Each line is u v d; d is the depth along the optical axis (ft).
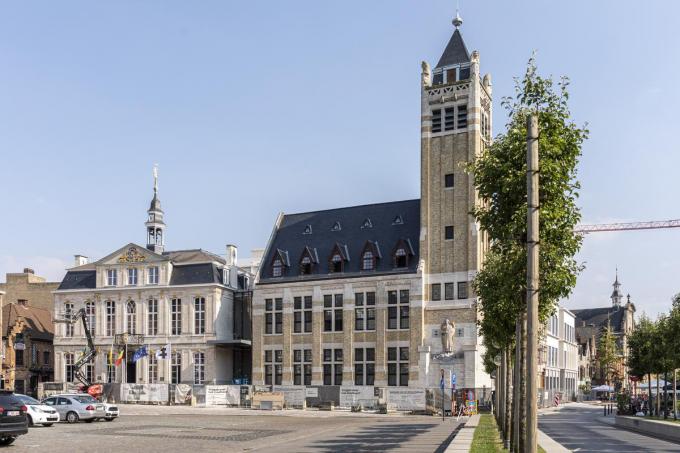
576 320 555.69
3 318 280.10
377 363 236.84
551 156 76.02
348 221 264.31
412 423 158.61
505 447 88.94
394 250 242.99
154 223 297.53
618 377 422.41
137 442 102.99
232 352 276.62
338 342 245.45
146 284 274.98
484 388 221.25
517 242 79.00
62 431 122.72
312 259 256.32
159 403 238.68
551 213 74.43
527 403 51.01
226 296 274.16
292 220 277.64
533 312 51.16
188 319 268.00
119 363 259.60
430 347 229.66
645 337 195.00
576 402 374.02
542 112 77.92
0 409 90.79
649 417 175.11
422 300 232.32
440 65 250.37
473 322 224.33
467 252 230.07
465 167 84.69
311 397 231.09
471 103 237.45
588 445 106.11
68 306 285.23
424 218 239.09
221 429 132.26
